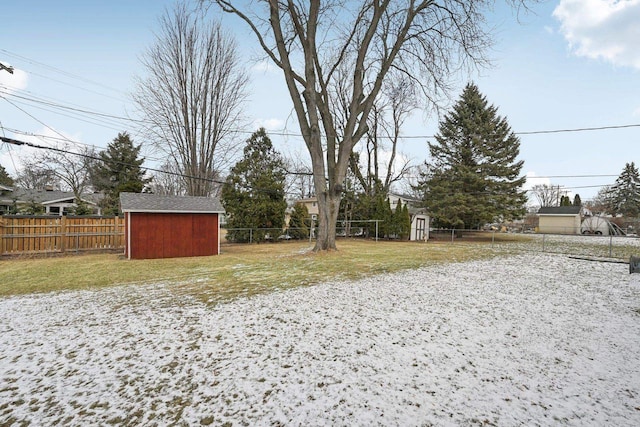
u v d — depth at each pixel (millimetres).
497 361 2928
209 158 18688
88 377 2730
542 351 3146
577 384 2525
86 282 6875
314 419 2107
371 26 10828
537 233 30969
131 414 2199
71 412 2232
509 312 4414
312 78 10375
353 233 22078
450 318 4148
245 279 6848
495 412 2154
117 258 10984
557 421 2057
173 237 11641
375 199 21375
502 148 21516
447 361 2926
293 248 14453
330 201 11195
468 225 22797
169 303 5023
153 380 2664
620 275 7328
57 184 30766
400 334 3598
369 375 2682
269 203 17562
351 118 11023
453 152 22016
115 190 21188
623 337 3510
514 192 21469
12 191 19906
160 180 32625
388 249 13883
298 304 4844
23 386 2600
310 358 3021
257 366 2879
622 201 40062
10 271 8297
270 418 2129
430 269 8039
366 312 4418
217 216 12445
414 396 2355
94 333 3770
